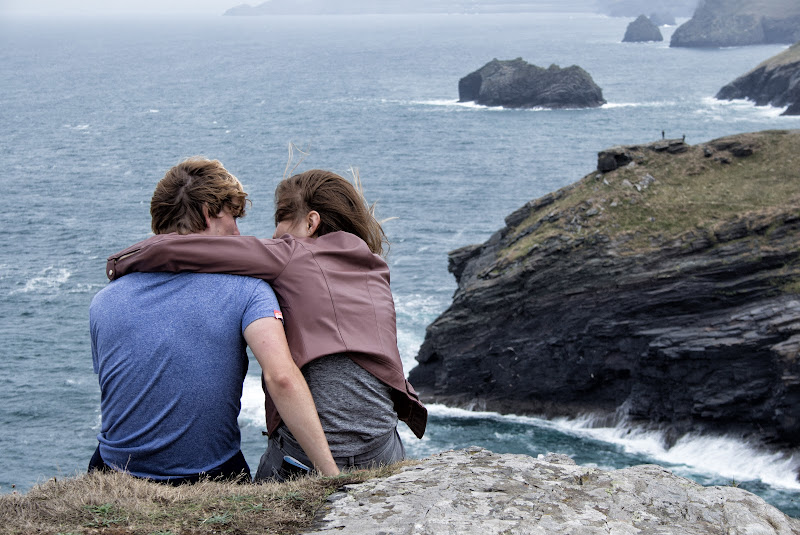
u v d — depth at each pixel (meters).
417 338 59.56
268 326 3.95
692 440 41.44
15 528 3.41
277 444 4.39
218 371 4.05
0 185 116.00
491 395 48.81
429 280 72.00
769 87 180.88
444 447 43.50
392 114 192.50
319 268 4.21
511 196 108.19
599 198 49.00
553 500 3.69
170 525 3.49
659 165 51.84
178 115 197.88
